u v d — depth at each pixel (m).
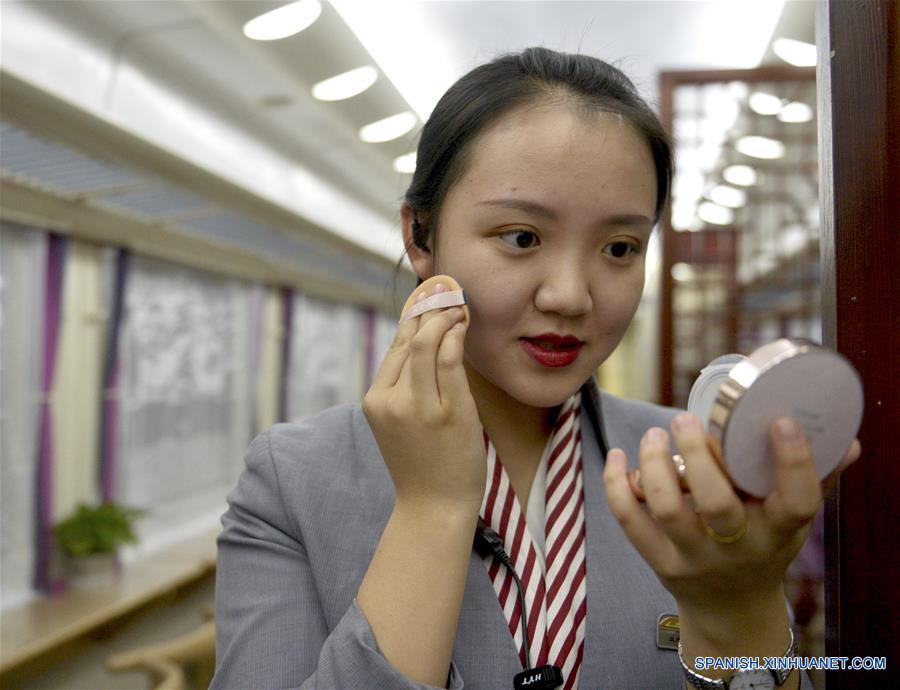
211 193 3.14
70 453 3.69
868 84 0.59
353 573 0.62
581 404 0.74
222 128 3.08
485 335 0.59
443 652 0.52
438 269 0.63
